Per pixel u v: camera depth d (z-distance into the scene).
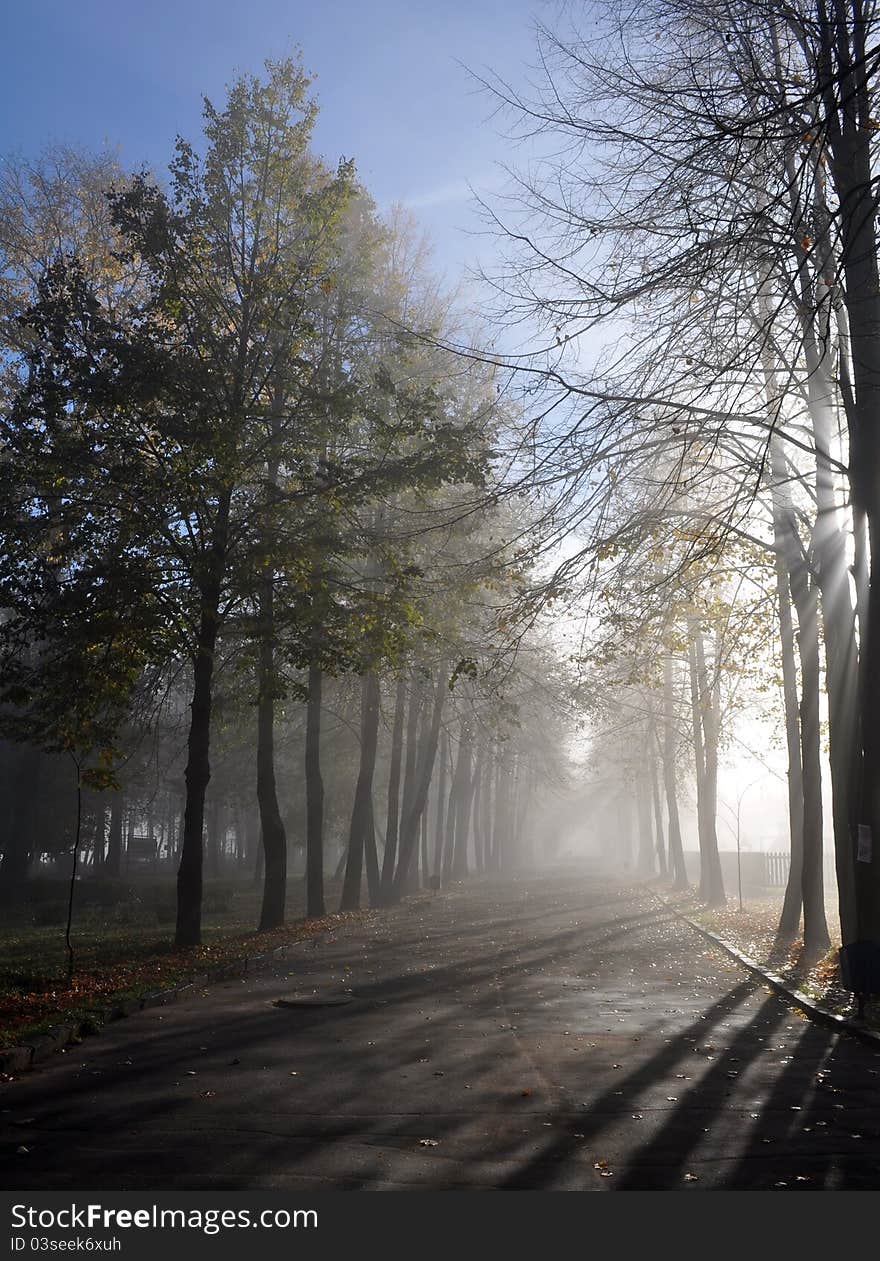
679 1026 12.71
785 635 24.52
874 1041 11.30
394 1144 7.39
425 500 21.27
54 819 45.66
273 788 25.83
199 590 20.05
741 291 12.83
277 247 21.42
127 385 18.36
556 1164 6.95
